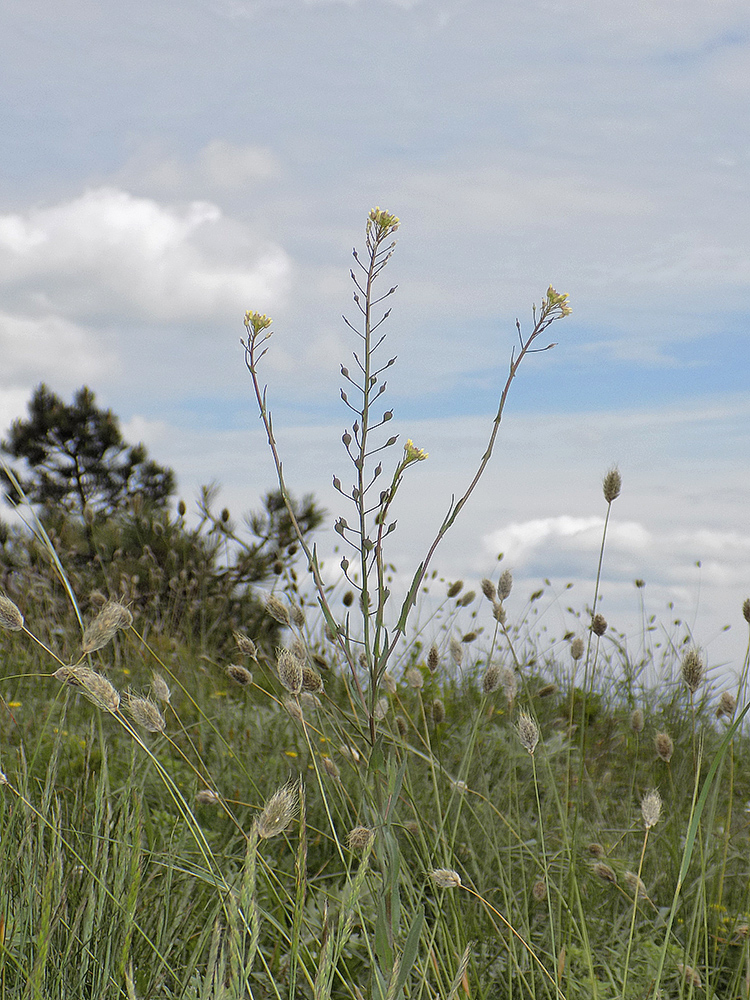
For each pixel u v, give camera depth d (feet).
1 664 15.76
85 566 24.90
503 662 13.55
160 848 7.72
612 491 8.27
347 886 4.75
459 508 5.60
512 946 6.42
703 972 6.98
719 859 8.38
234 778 10.54
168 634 20.43
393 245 5.71
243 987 4.27
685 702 12.79
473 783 10.21
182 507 24.54
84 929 5.49
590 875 8.27
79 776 8.69
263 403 5.86
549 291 5.81
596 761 11.98
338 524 5.67
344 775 9.64
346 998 6.41
